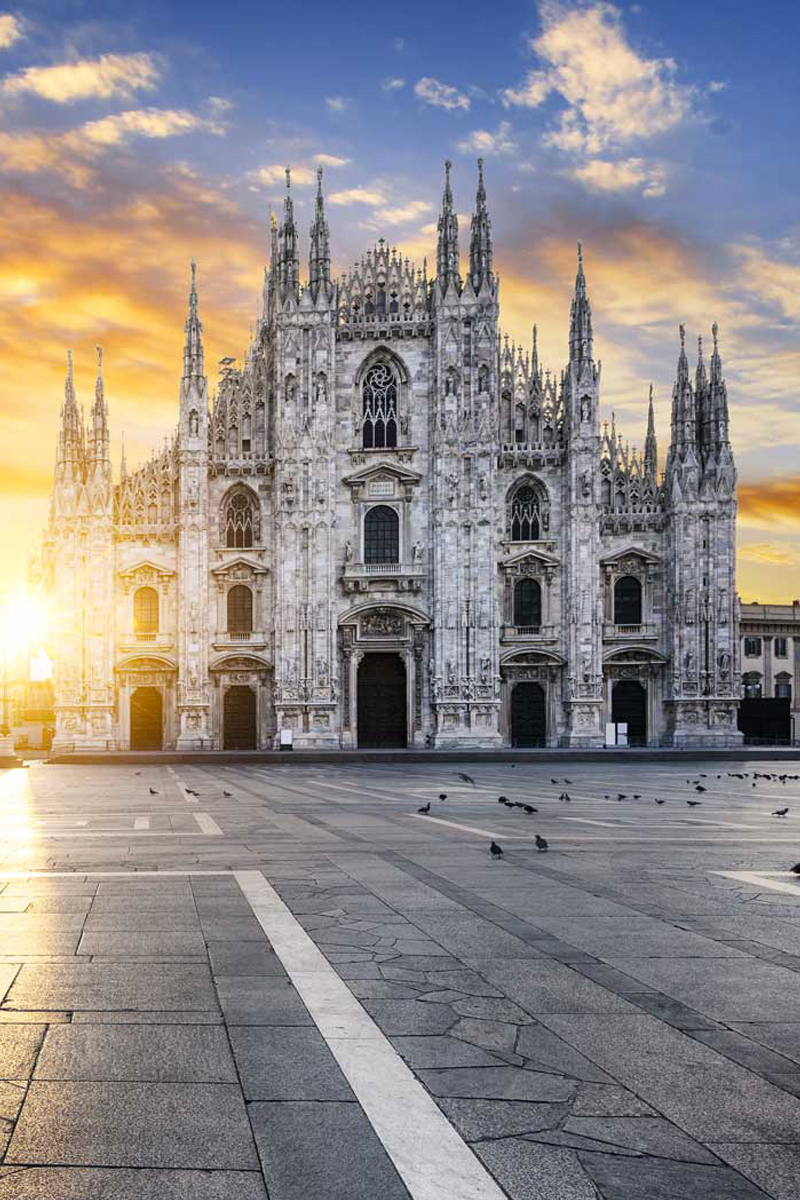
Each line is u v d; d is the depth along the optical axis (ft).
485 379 294.66
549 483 298.76
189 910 51.80
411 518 299.58
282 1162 24.12
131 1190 22.88
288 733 285.02
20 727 391.04
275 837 84.64
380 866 67.00
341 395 303.27
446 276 297.74
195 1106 27.12
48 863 68.69
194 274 303.07
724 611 293.02
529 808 103.24
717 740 290.56
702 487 295.48
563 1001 36.14
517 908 52.42
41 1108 27.04
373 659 302.25
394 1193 22.70
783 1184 23.04
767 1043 31.86
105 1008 35.29
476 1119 26.30
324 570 294.05
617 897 55.52
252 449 304.09
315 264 299.58
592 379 293.84
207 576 298.15
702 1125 25.98
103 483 300.81
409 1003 35.86
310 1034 32.63
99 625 298.35
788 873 63.87
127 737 301.02
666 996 36.78
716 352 298.15
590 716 290.15
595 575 291.99
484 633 291.38
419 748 294.25
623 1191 22.71
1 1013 34.78
